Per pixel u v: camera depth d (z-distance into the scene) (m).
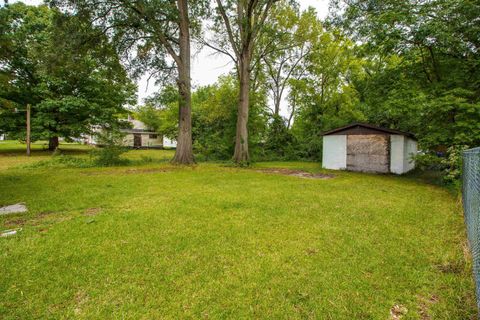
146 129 34.91
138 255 2.83
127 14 10.95
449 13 7.79
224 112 18.39
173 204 5.10
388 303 2.05
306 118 22.56
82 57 11.76
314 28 20.11
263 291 2.20
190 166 12.47
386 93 10.31
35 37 15.52
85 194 5.85
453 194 6.47
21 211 4.47
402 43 8.55
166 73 13.04
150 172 10.06
